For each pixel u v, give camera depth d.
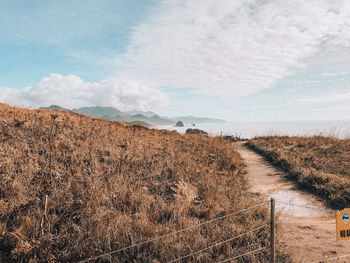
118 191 5.62
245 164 12.66
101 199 5.02
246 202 6.32
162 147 11.49
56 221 4.13
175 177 7.48
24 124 8.96
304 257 4.23
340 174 9.37
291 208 6.87
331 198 7.36
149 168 8.08
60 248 3.70
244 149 18.66
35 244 3.43
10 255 3.39
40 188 4.99
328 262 4.09
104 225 4.15
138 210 5.22
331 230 5.48
